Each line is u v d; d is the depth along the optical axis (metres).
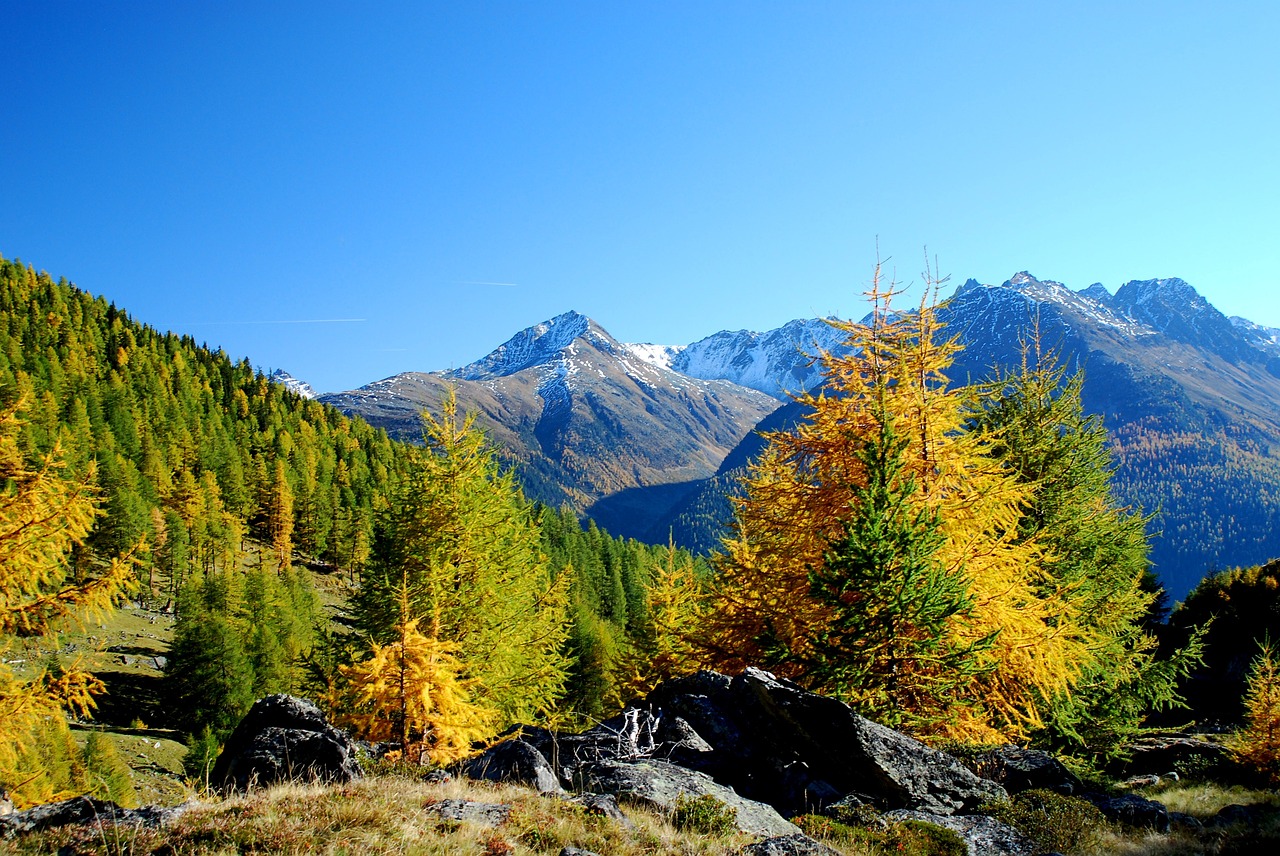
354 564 101.38
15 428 14.70
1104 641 16.53
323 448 152.00
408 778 9.34
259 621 65.44
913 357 15.27
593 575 101.06
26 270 172.38
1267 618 38.06
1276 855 8.64
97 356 147.62
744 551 18.81
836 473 15.66
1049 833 9.40
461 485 21.19
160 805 7.91
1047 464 20.22
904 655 13.14
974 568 14.54
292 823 6.72
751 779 11.18
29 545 13.68
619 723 12.68
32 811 7.20
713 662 15.93
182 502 87.88
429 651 15.83
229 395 168.50
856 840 8.76
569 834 7.32
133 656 58.78
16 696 13.32
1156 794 17.73
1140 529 21.47
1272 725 20.86
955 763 11.09
